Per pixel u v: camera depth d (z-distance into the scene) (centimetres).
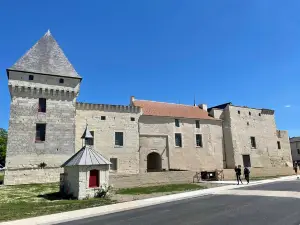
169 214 1360
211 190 2323
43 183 3150
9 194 2342
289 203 1500
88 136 2367
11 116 3253
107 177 2217
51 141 3384
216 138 4866
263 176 4094
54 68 3619
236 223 1094
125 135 3959
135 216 1363
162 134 4288
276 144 5472
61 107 3553
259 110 5438
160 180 3034
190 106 5191
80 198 2033
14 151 3169
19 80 3362
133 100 4578
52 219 1360
